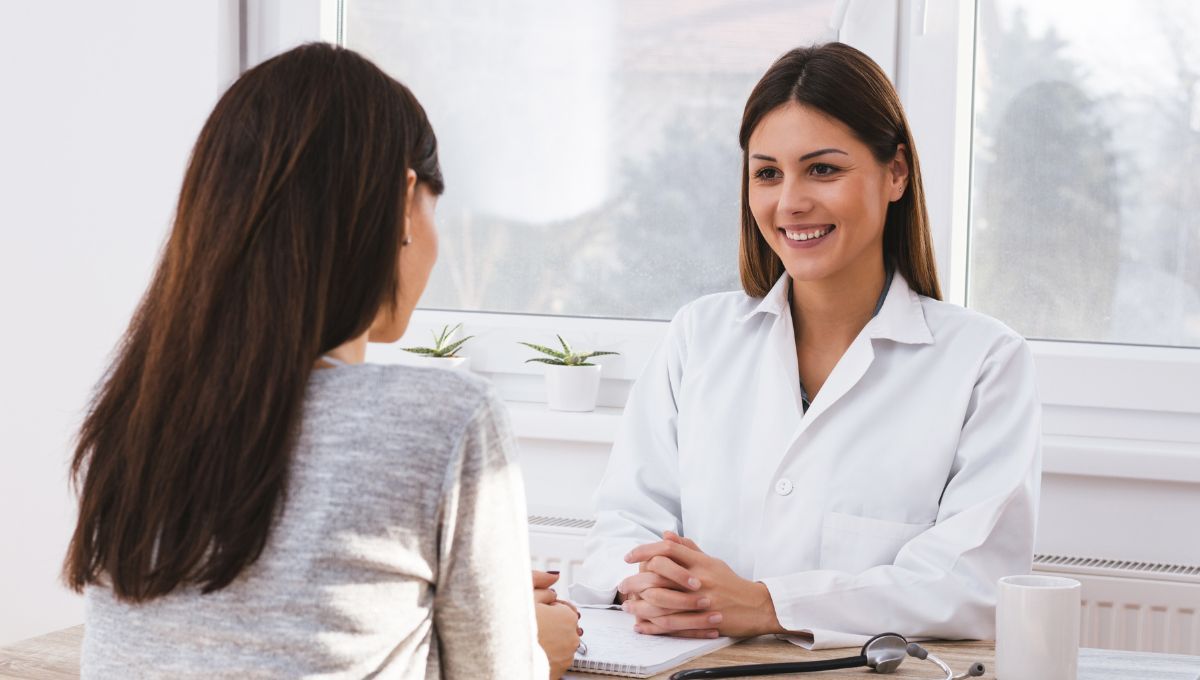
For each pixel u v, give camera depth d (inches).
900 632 52.2
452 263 89.6
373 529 30.1
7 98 89.7
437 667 33.1
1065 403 76.0
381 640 30.6
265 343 29.8
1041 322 78.6
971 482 56.2
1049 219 78.0
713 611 51.4
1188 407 73.5
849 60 57.5
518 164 87.7
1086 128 76.8
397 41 89.1
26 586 91.1
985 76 78.4
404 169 32.6
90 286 89.0
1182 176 75.3
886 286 61.7
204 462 29.5
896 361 59.2
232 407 29.5
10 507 91.1
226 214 30.6
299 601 29.6
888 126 57.5
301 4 87.8
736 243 83.9
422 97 89.0
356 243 31.4
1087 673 46.4
